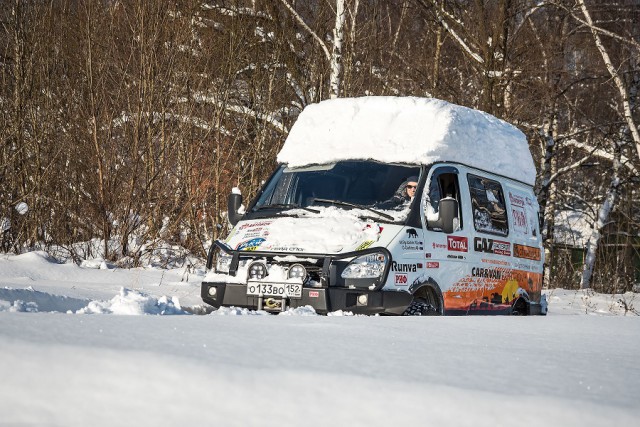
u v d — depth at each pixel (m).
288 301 8.34
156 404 1.45
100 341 1.97
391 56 22.00
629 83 28.27
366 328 3.40
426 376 1.77
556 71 25.20
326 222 8.71
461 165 9.84
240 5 18.36
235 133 16.95
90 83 14.71
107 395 1.50
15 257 12.05
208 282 8.77
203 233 15.98
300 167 9.82
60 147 14.98
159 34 15.63
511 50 25.30
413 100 9.95
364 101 10.12
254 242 8.79
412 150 9.43
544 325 4.30
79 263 13.10
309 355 2.04
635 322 4.75
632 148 30.41
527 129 26.33
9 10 15.50
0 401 1.47
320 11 20.53
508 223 10.61
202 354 1.88
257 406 1.44
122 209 14.47
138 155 14.57
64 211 14.78
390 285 8.30
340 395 1.50
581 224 41.44
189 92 15.80
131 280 11.30
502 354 2.39
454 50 28.23
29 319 2.52
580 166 29.77
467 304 9.50
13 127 14.63
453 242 9.30
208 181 15.82
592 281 29.27
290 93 19.34
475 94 25.58
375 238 8.48
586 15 24.81
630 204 29.70
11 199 14.14
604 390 1.69
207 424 1.37
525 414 1.40
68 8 16.22
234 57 16.83
